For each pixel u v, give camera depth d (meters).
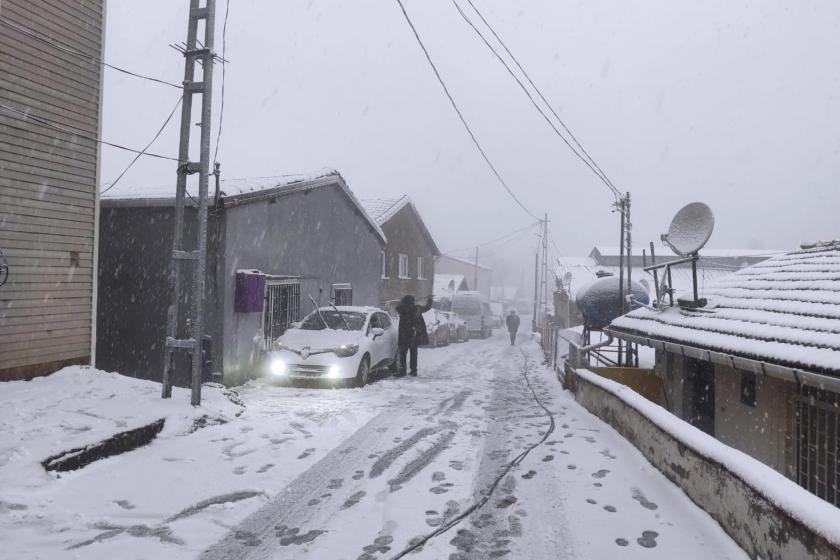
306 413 7.98
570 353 12.58
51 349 7.56
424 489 5.04
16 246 7.08
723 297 8.56
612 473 5.43
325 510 4.55
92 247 8.16
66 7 7.68
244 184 11.20
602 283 12.27
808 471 5.64
